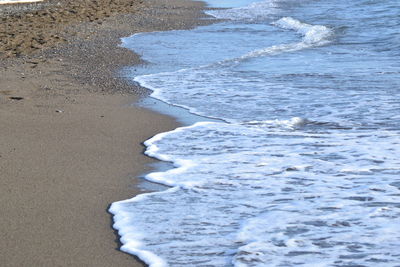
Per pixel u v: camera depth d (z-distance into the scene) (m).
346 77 18.58
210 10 43.44
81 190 9.55
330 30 30.44
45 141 12.17
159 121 14.02
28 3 43.91
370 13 36.59
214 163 10.95
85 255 7.36
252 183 9.86
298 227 8.07
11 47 24.11
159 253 7.43
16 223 8.24
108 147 11.92
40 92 16.64
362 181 9.80
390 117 13.89
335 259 7.16
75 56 22.66
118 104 15.55
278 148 11.80
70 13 36.28
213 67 20.84
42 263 7.12
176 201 9.13
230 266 7.07
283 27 32.59
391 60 21.62
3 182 9.81
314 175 10.16
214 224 8.26
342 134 12.70
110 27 31.77
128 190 9.62
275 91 16.92
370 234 7.79
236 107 15.30
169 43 26.62
